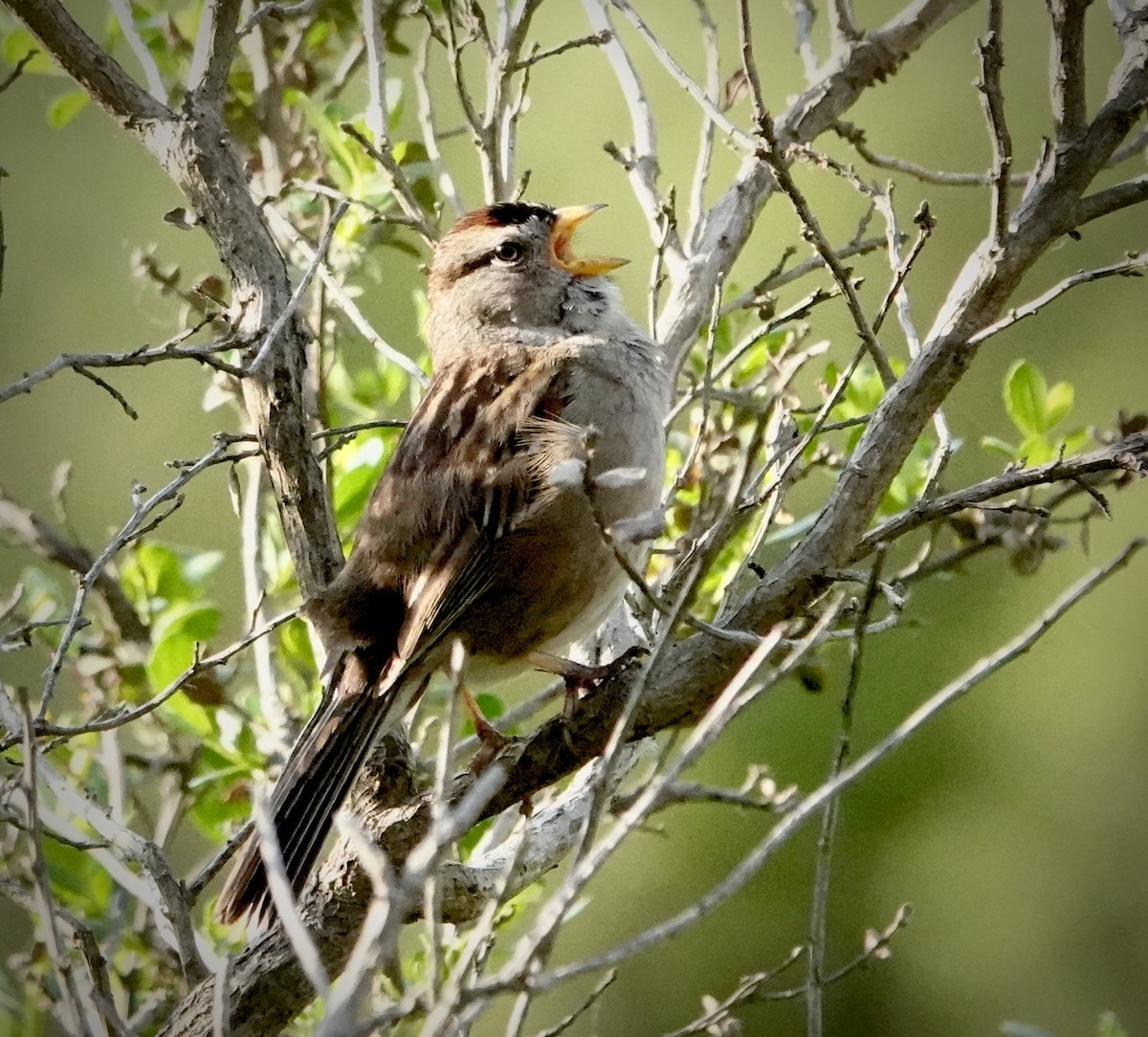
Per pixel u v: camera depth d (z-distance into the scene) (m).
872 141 14.88
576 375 8.44
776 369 9.52
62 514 9.66
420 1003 4.95
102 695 9.48
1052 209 7.00
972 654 13.23
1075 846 13.05
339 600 7.88
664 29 14.63
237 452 8.03
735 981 12.48
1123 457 6.79
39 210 13.99
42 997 8.32
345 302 8.73
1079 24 7.01
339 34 10.99
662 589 8.02
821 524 6.98
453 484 8.14
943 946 12.84
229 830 8.91
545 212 9.34
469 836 8.91
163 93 8.73
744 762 12.65
